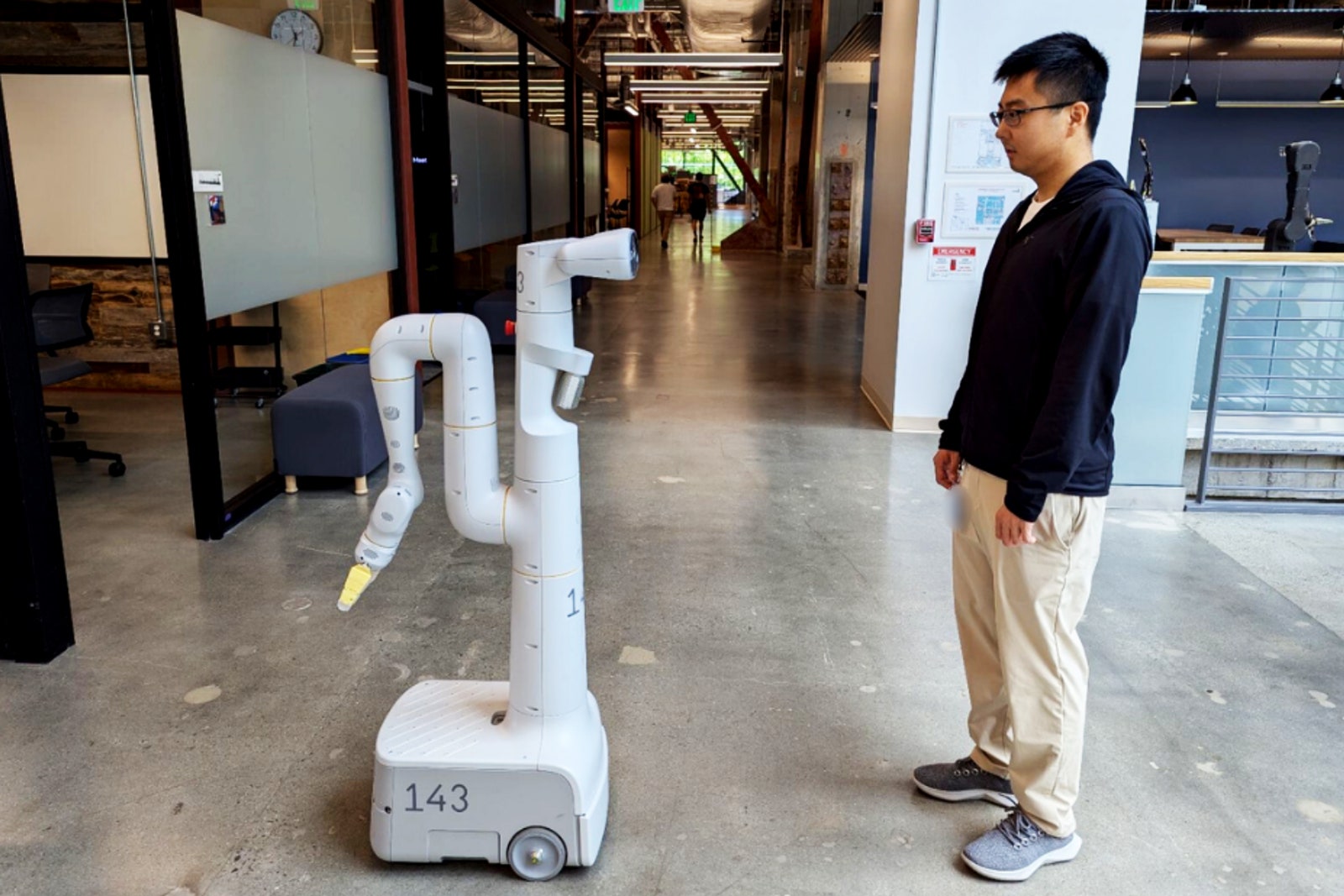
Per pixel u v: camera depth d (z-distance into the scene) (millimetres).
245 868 1963
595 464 4895
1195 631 3088
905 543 3848
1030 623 1847
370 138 5406
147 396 6367
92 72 5953
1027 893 1913
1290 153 6352
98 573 3471
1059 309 1742
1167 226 11578
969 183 5188
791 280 13562
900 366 5484
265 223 4105
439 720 2020
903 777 2305
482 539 1883
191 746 2391
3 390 2596
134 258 6277
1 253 2555
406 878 1943
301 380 5277
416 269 6117
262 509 4172
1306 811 2174
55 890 1891
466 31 7512
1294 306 4746
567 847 1915
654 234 25141
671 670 2805
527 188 9406
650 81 17984
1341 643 3010
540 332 1789
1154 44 9664
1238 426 4852
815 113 13945
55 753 2354
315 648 2914
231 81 3789
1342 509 4328
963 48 5016
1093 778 2293
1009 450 1841
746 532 3959
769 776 2297
